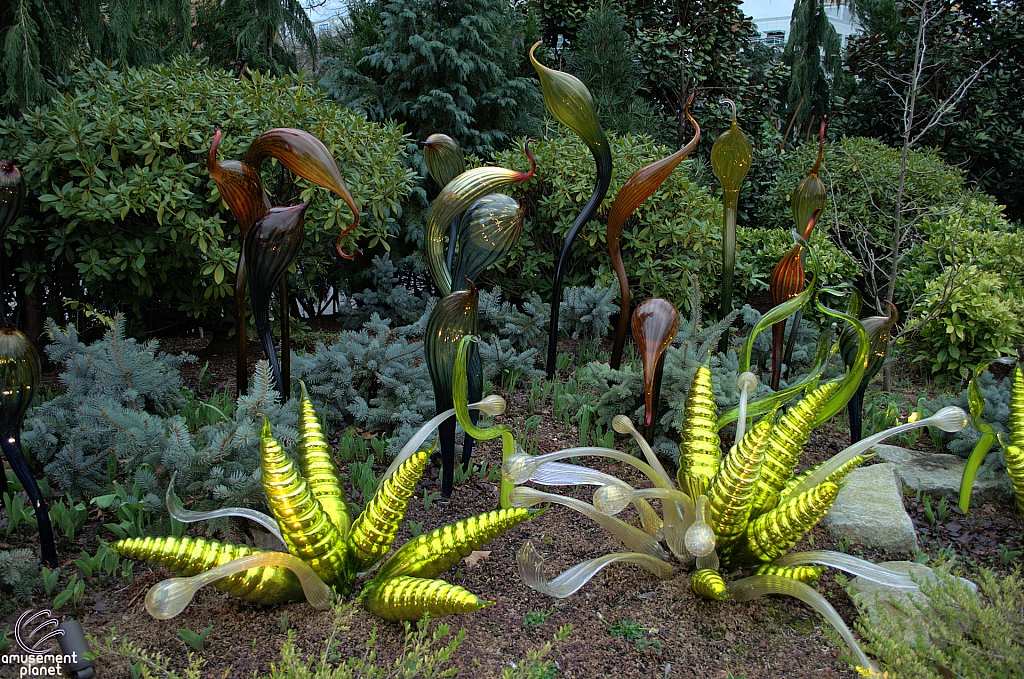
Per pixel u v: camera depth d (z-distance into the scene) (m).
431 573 2.31
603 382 3.69
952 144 10.92
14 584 2.30
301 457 2.47
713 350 4.20
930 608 2.38
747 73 10.20
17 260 4.48
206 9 8.02
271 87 4.79
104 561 2.50
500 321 4.92
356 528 2.32
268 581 2.19
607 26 8.37
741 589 2.44
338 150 4.74
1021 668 2.03
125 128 4.03
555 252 5.98
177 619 2.30
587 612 2.45
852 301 3.49
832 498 2.26
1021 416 3.12
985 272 5.36
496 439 3.66
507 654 2.24
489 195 3.29
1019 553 2.96
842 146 8.52
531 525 2.97
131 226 4.35
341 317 6.04
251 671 2.09
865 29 11.99
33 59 4.45
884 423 4.08
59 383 4.13
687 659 2.26
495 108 7.46
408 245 6.95
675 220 5.45
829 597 2.60
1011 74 10.85
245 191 3.01
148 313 5.07
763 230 7.18
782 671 2.23
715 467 2.63
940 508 3.26
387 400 3.66
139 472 2.65
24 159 3.95
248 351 5.05
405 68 6.78
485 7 7.11
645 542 2.59
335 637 2.21
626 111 8.45
